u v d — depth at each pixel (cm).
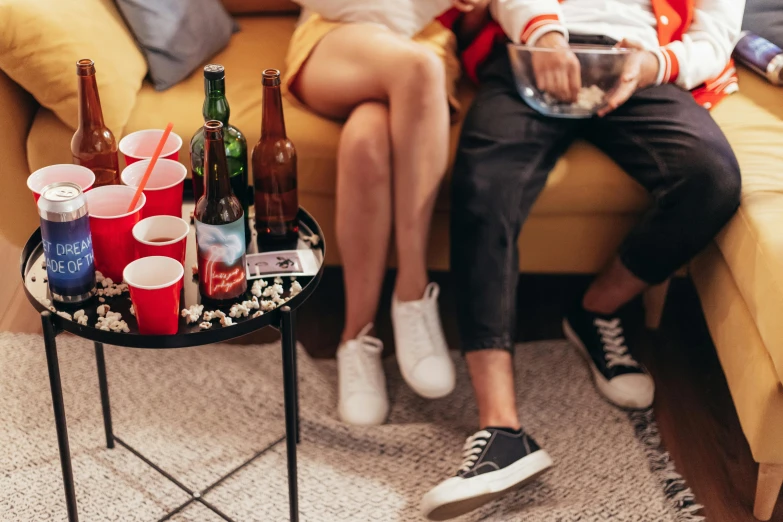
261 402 172
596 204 173
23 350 180
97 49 166
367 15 173
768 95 188
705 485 161
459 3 177
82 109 129
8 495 149
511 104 172
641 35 179
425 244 166
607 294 182
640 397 175
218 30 191
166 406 170
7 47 160
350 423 167
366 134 156
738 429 174
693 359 192
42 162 171
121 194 123
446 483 144
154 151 135
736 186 159
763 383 143
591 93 166
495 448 151
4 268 206
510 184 161
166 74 178
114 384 174
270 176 134
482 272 159
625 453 165
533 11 174
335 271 212
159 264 115
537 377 184
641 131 168
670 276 174
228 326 118
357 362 171
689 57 175
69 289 118
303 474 157
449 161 173
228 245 117
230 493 152
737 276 154
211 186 116
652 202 173
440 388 166
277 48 198
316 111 176
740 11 184
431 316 170
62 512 146
